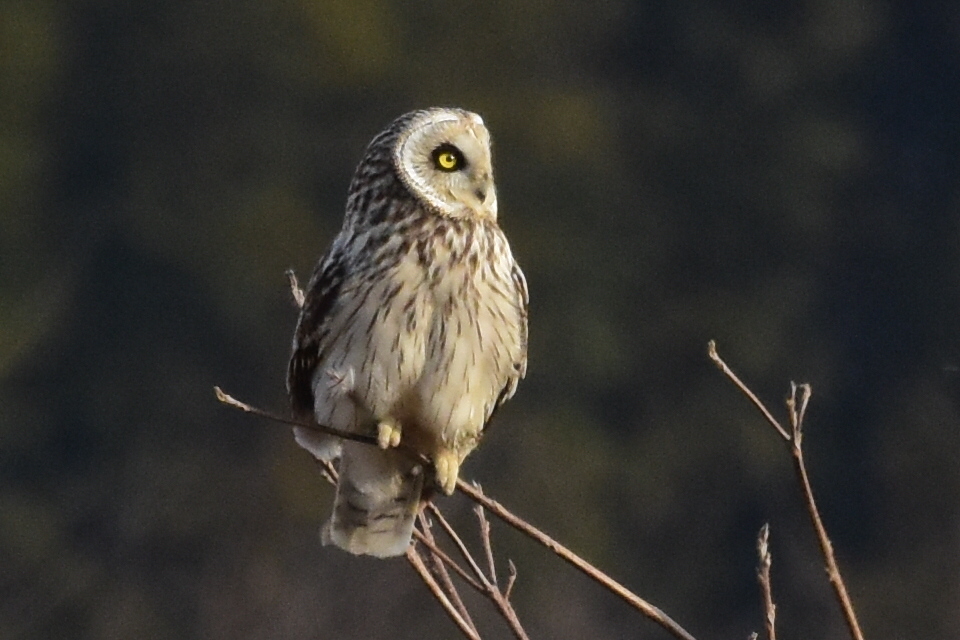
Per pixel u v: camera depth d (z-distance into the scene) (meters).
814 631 22.55
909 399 28.30
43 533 23.67
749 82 34.19
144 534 22.61
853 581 24.61
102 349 29.02
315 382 7.82
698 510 26.98
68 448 27.23
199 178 31.66
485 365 7.76
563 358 29.58
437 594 6.86
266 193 31.17
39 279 30.02
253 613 19.53
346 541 7.89
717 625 25.33
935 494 26.00
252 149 32.09
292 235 30.56
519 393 28.58
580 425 27.69
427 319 7.64
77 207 31.05
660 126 33.75
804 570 23.56
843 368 29.97
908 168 33.25
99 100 32.41
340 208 31.70
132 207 30.84
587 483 26.39
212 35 32.97
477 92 33.25
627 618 20.09
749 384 29.75
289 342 29.14
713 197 32.94
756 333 30.61
